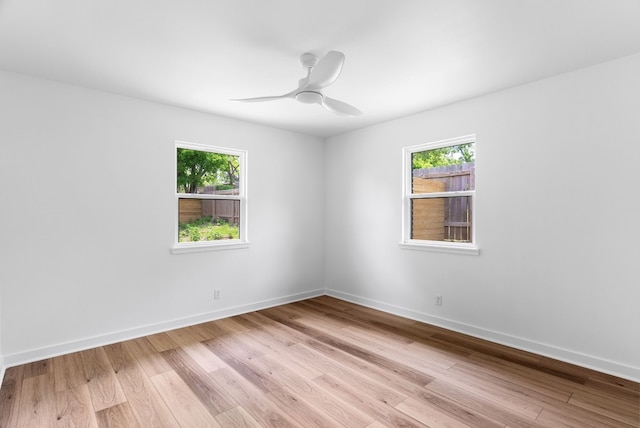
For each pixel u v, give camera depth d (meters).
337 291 4.82
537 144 2.89
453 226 3.57
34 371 2.57
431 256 3.69
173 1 1.81
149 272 3.37
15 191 2.69
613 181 2.51
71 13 1.91
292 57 2.47
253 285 4.20
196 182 3.80
